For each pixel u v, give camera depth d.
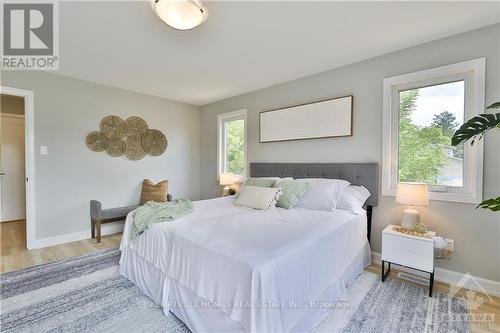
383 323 1.66
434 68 2.32
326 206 2.52
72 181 3.40
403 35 2.24
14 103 4.61
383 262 2.24
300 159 3.37
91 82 3.53
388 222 2.62
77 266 2.58
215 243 1.56
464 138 1.68
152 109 4.23
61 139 3.30
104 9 1.84
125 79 3.43
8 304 1.89
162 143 4.37
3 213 4.50
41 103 3.13
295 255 1.45
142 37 2.26
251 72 3.14
